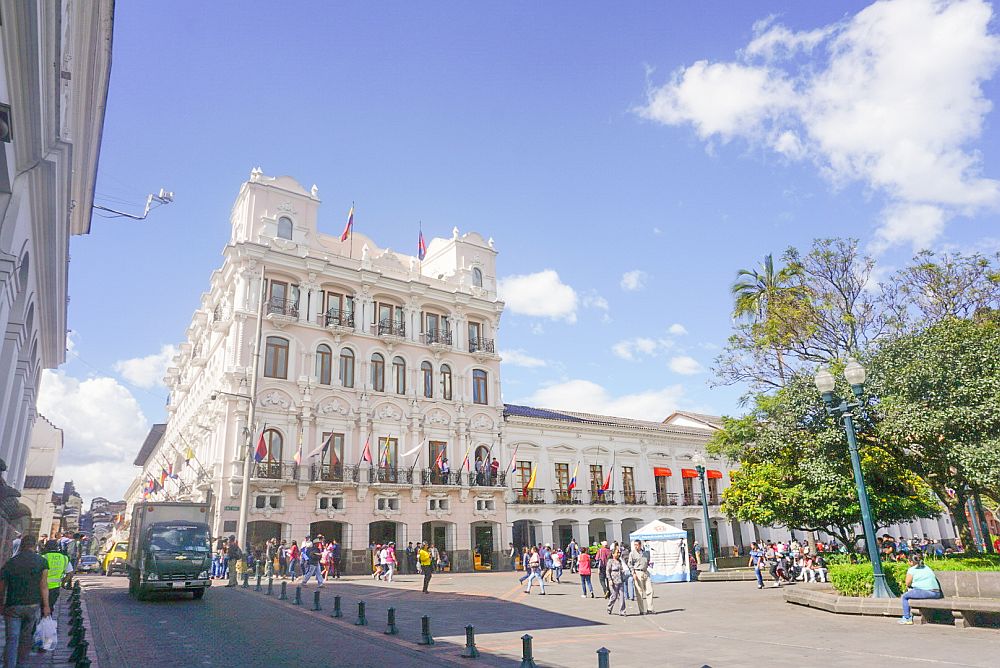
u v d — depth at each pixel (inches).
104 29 591.5
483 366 1732.3
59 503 2758.4
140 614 642.8
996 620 492.4
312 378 1433.3
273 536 1327.5
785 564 1054.4
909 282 983.6
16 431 767.7
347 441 1451.8
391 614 520.4
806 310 1059.3
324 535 1391.5
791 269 1160.2
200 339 1768.0
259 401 1357.0
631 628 556.7
